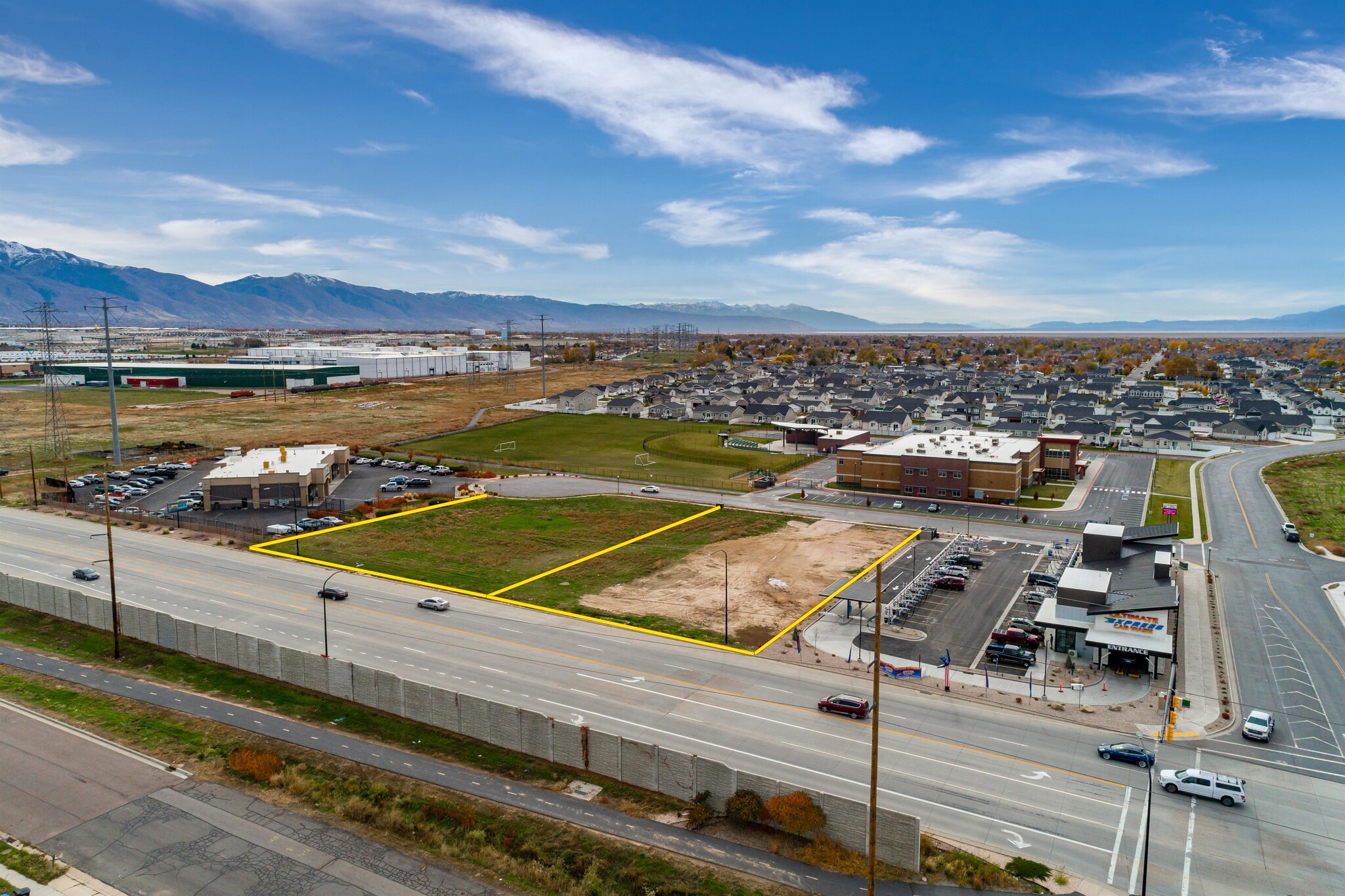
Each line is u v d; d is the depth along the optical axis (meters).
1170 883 37.03
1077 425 182.12
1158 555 71.38
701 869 37.56
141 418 198.62
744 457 162.00
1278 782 45.81
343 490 125.12
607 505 117.44
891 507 117.12
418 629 67.81
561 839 39.84
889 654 63.88
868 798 43.66
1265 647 65.50
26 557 87.19
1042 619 64.88
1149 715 53.81
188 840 39.78
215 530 100.06
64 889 35.88
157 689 57.12
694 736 50.12
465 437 181.88
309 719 52.69
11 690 56.47
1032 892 36.31
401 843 39.81
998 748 49.38
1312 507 114.75
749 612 72.94
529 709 53.41
